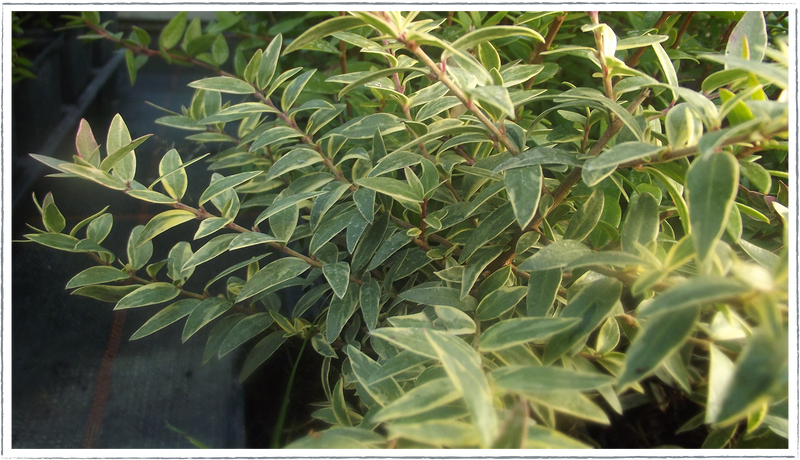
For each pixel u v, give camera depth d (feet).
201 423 4.47
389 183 2.89
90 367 5.14
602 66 2.65
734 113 2.06
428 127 3.36
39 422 4.52
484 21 4.74
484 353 2.70
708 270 1.93
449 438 1.71
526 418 1.82
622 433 3.52
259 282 3.24
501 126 2.79
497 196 3.59
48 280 6.42
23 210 7.49
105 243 7.19
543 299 2.52
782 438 2.70
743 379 1.47
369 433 2.29
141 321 5.84
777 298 1.65
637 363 1.75
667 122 2.30
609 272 2.37
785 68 1.87
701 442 3.45
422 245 3.41
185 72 13.38
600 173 2.29
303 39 2.21
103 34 5.18
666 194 4.02
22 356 5.25
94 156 3.03
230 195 3.54
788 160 4.36
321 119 3.85
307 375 4.50
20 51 8.30
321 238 3.27
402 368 2.35
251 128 4.76
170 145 9.30
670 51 4.16
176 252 4.09
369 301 3.24
